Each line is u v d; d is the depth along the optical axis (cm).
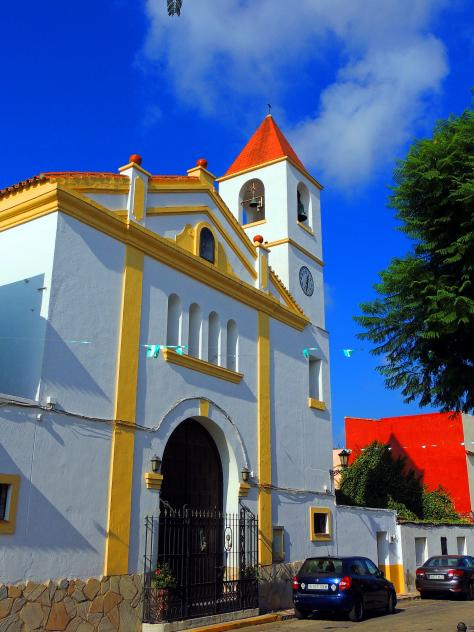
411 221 1291
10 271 1263
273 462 1777
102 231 1331
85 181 1315
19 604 1020
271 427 1800
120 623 1188
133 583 1234
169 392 1433
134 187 1423
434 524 2598
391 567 2264
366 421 3525
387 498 2714
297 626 1388
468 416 3319
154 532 1305
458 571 2048
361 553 2112
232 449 1616
